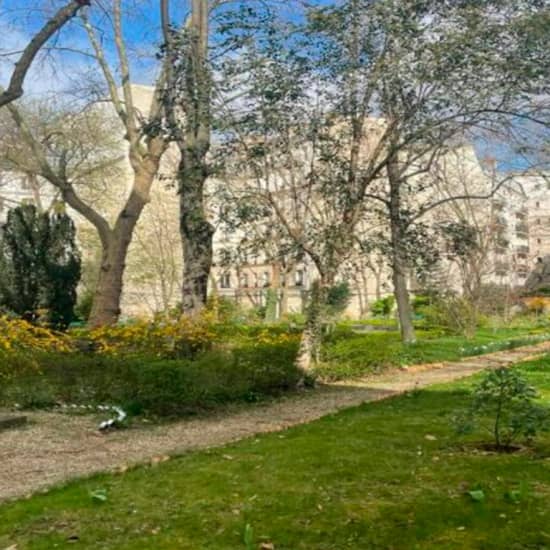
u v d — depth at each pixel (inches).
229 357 402.0
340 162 440.8
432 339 856.3
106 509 166.7
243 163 430.9
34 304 719.7
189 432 290.8
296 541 141.3
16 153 880.3
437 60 390.9
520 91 401.1
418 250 507.5
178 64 467.5
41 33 506.0
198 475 199.8
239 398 374.9
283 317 963.3
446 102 413.1
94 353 403.5
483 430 247.1
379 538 141.6
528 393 221.0
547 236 1467.8
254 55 409.1
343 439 248.8
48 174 666.2
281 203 482.0
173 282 1360.7
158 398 327.6
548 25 378.6
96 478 202.4
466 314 934.4
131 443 266.1
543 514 152.1
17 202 1102.4
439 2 392.2
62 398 356.8
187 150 502.0
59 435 281.4
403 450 226.5
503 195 1064.8
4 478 209.3
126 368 356.2
